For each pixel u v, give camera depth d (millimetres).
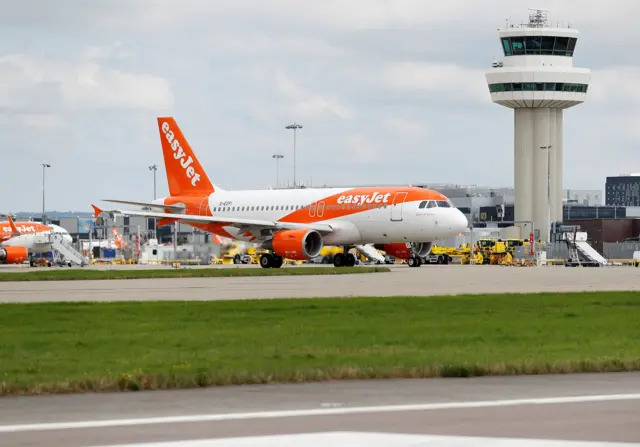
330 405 69062
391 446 55375
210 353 97125
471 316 137375
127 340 109562
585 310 146375
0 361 92000
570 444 55094
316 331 118000
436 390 75375
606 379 80750
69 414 66500
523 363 85688
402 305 155125
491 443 55656
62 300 176375
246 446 55812
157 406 69438
